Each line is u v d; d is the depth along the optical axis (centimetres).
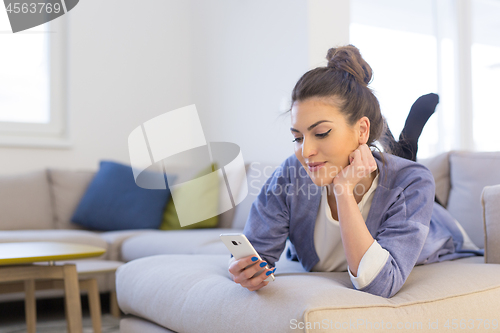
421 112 183
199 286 110
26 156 333
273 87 314
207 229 281
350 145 103
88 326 213
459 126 407
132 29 379
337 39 295
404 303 92
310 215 119
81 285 165
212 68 381
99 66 362
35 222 288
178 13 402
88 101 357
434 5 405
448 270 113
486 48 420
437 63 405
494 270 113
